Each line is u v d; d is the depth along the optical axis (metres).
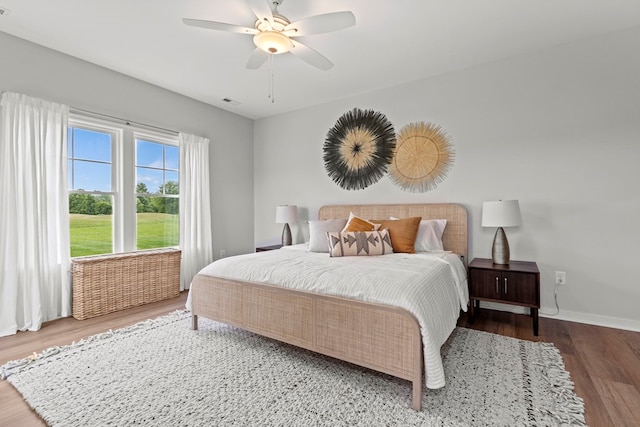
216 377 1.87
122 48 2.81
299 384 1.80
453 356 2.12
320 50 2.84
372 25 2.45
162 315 2.98
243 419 1.50
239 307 2.32
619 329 2.56
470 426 1.44
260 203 4.96
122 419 1.50
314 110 4.35
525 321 2.80
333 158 4.17
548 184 2.85
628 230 2.55
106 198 3.35
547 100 2.85
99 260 2.98
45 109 2.75
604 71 2.62
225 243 4.57
